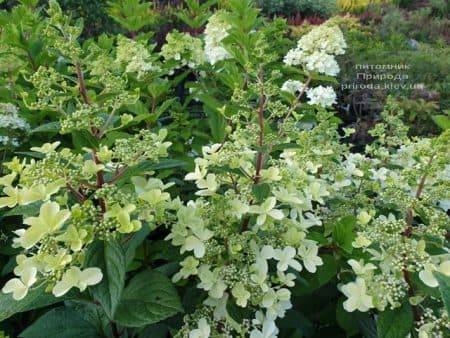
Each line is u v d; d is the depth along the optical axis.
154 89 3.17
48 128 1.76
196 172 1.81
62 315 1.77
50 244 1.38
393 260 1.58
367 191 2.60
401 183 2.02
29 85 3.57
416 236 1.77
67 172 1.47
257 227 1.74
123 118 1.67
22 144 2.91
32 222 1.36
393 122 2.84
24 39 3.27
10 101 3.18
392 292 1.56
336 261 1.89
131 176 1.65
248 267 1.69
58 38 1.72
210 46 3.76
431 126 6.23
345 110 6.88
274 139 1.91
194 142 3.07
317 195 1.94
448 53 8.92
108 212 1.42
